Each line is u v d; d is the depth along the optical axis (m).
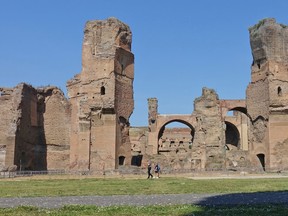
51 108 63.69
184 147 90.56
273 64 60.09
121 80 58.81
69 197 23.56
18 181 39.44
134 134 89.81
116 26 58.84
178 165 64.44
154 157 65.81
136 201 21.20
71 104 60.00
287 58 61.19
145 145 82.44
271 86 59.41
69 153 62.19
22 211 17.08
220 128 66.31
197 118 66.19
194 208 17.69
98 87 57.56
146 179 41.81
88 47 59.22
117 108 57.28
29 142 59.88
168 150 88.69
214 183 34.06
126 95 59.44
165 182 35.97
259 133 60.91
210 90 67.62
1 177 46.09
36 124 62.28
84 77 58.66
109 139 56.12
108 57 57.78
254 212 16.36
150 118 78.88
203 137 64.75
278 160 58.22
